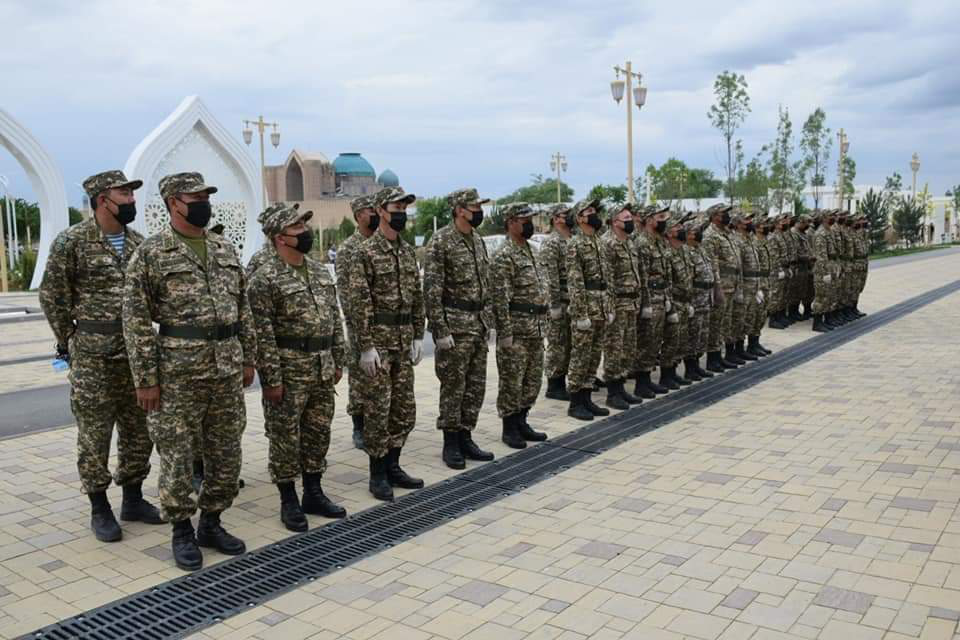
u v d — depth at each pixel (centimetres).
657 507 502
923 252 4316
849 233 1331
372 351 531
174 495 426
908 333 1205
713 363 959
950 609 358
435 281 595
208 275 437
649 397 828
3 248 2628
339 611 377
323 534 477
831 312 1305
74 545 463
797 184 3192
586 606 373
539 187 5434
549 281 807
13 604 389
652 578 401
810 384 859
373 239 544
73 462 626
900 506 485
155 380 423
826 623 350
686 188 4325
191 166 1952
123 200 471
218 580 415
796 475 552
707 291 905
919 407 728
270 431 488
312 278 501
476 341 610
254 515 513
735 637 341
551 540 456
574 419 745
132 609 384
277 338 487
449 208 615
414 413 566
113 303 471
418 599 387
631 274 772
